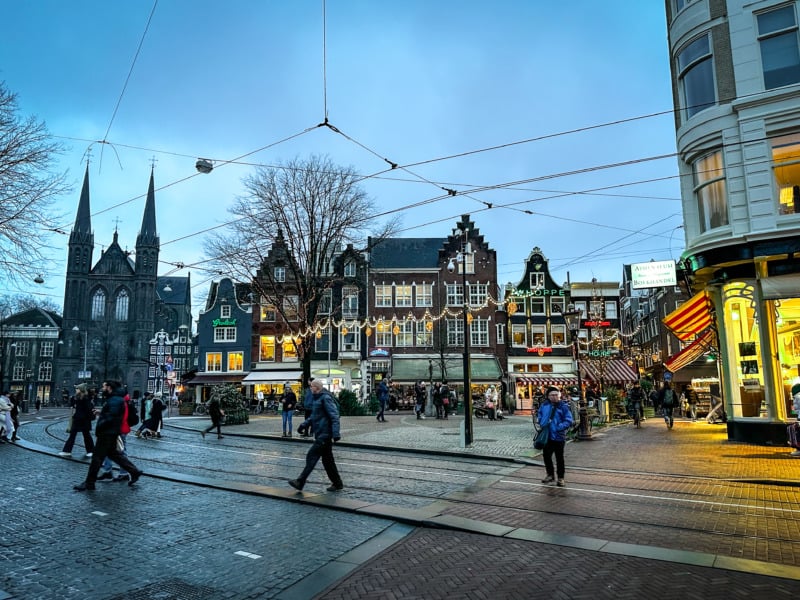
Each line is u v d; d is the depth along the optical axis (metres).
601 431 22.34
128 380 99.00
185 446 17.16
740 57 16.84
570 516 8.23
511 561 6.18
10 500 9.16
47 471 12.05
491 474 12.02
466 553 6.48
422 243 52.69
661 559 6.16
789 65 16.25
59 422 28.80
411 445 16.86
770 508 8.69
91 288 101.00
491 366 46.00
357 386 47.00
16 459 13.80
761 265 16.53
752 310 16.91
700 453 14.84
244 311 51.75
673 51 19.05
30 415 39.78
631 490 10.16
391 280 48.84
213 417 20.22
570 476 11.74
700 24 17.75
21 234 16.77
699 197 18.08
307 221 31.17
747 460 13.47
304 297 31.45
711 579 5.59
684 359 29.31
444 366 42.16
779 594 5.20
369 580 5.62
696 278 19.14
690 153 17.95
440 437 19.30
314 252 30.97
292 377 46.28
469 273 48.88
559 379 45.69
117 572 5.85
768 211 16.08
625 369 37.09
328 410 9.94
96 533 7.25
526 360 47.38
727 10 17.23
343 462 13.78
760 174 16.28
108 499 9.26
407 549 6.64
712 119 17.22
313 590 5.37
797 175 15.95
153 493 9.77
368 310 48.16
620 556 6.32
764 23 16.70
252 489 9.84
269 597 5.22
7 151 16.41
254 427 24.58
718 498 9.44
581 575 5.73
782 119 16.08
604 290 49.00
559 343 47.81
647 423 27.23
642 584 5.47
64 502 9.02
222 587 5.46
